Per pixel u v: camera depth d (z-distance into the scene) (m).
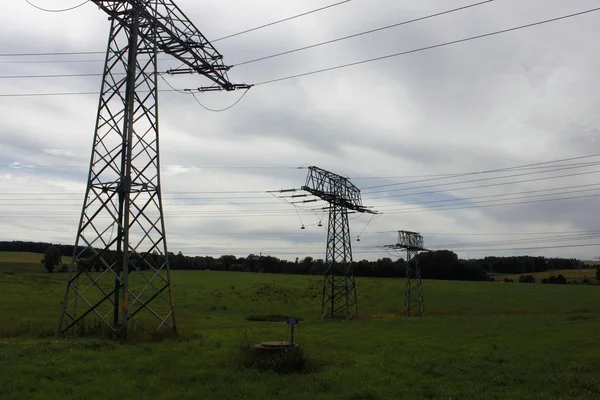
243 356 18.41
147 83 26.67
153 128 26.38
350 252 60.69
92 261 25.44
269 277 110.75
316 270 152.88
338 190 57.62
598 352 22.89
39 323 28.94
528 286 104.06
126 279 23.83
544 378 17.02
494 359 20.67
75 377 15.60
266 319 57.03
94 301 60.47
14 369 16.00
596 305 78.62
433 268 134.75
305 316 62.91
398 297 87.62
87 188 24.81
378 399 14.16
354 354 22.33
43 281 81.00
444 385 15.96
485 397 14.47
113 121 25.50
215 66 28.28
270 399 13.66
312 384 15.48
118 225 25.89
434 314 70.62
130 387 14.55
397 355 21.95
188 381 15.73
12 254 134.38
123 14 26.45
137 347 21.59
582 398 14.55
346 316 57.97
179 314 55.31
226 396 13.94
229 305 70.75
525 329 36.31
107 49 26.05
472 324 42.75
